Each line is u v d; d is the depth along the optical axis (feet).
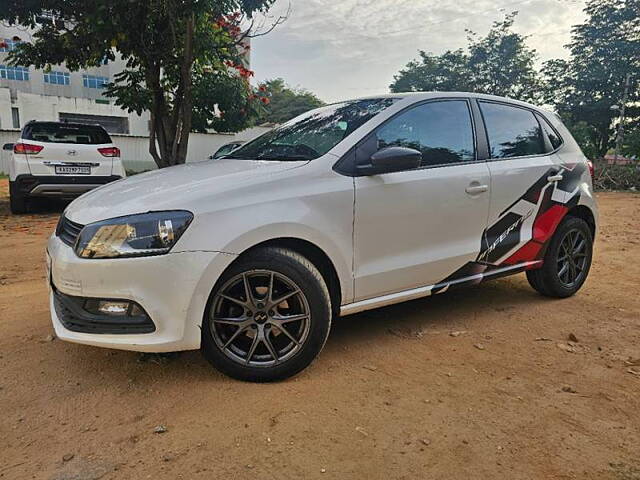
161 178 10.03
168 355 10.07
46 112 103.55
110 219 8.33
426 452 7.12
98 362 9.79
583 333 11.69
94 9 26.55
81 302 8.46
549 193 13.16
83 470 6.67
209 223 8.36
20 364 9.70
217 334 8.79
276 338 9.24
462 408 8.30
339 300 9.88
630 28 111.34
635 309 13.41
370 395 8.66
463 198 11.34
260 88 47.32
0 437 7.40
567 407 8.38
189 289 8.20
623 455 7.13
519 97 127.44
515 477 6.63
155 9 27.14
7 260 18.28
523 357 10.33
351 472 6.68
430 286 11.20
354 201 9.70
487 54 128.36
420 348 10.71
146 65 31.01
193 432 7.50
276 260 8.82
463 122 11.98
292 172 9.37
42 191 27.76
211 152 74.90
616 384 9.20
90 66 32.37
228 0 27.02
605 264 18.69
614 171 58.03
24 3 28.48
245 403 8.32
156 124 33.86
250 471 6.66
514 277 16.52
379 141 10.39
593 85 113.29
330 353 10.39
